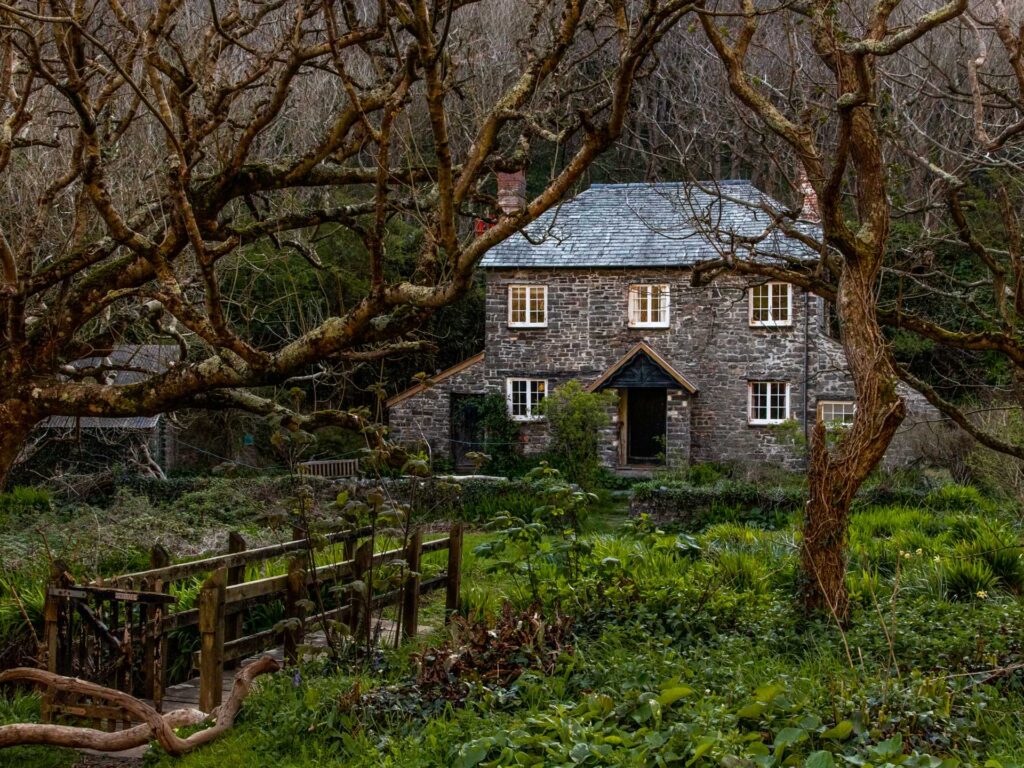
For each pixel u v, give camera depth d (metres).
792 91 8.12
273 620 8.98
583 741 5.28
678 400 26.53
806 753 5.12
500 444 27.11
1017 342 7.71
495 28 11.05
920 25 5.72
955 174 7.98
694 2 5.32
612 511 22.72
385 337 6.35
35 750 6.49
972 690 6.22
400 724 6.12
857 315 7.67
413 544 9.15
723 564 10.16
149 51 5.65
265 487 19.09
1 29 6.02
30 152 10.32
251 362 5.98
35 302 9.39
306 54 6.33
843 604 8.00
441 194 5.26
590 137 5.43
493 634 7.29
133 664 7.17
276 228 7.62
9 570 10.70
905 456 23.09
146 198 9.24
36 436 20.39
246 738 6.15
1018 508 14.67
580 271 27.27
